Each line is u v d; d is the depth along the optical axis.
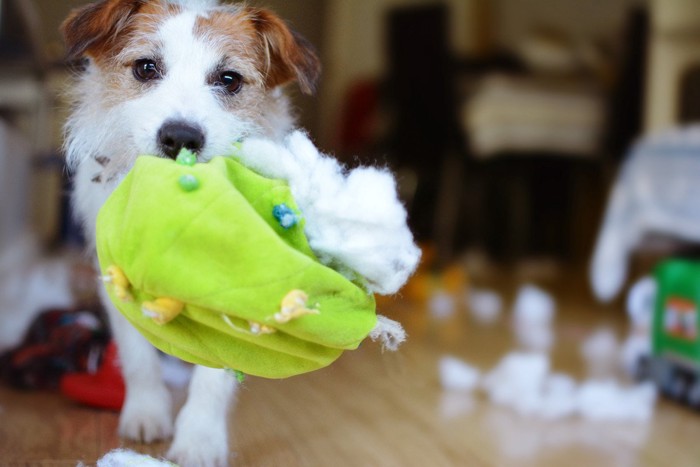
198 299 0.87
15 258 2.92
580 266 5.75
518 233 5.72
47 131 3.38
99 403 1.75
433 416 1.96
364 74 6.22
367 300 0.97
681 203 2.96
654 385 2.37
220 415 1.43
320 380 2.11
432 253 4.45
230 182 0.94
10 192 2.86
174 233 0.88
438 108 5.14
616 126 5.39
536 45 5.55
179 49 1.54
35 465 1.35
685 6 3.72
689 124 3.75
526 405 2.09
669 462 1.71
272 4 2.71
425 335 3.13
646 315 3.42
